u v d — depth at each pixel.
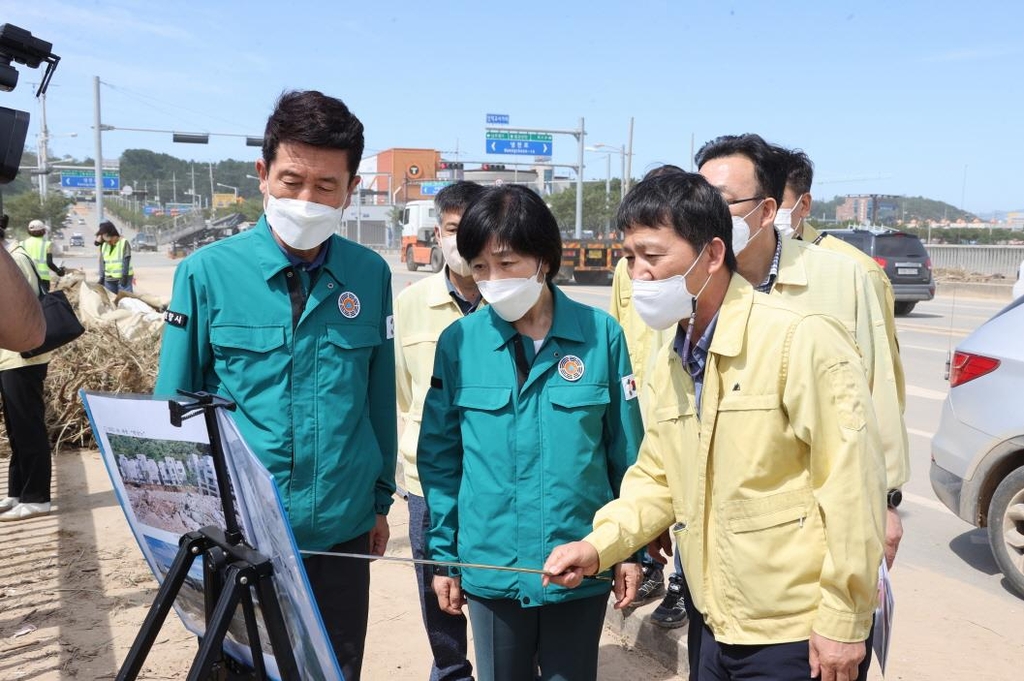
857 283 2.77
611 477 2.61
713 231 1.99
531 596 2.36
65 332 5.21
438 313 3.38
